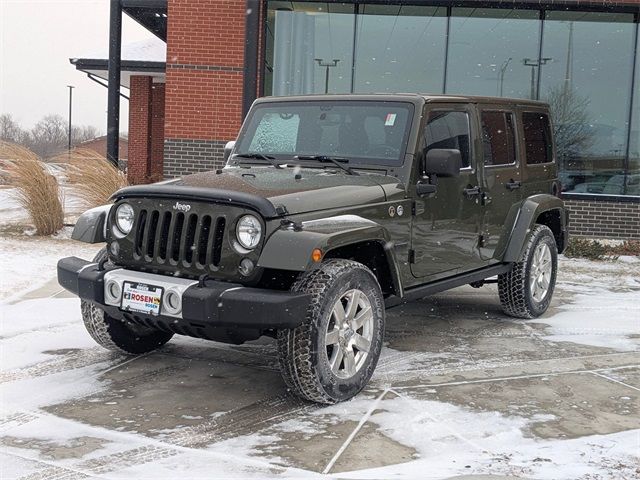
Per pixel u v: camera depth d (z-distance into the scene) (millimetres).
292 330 4270
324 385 4336
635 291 8508
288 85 13680
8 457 3648
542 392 4766
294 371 4285
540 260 6941
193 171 13695
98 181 12484
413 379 5012
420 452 3764
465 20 13406
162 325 4523
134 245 4672
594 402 4590
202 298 4195
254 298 4117
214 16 13438
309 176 5098
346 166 5359
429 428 4090
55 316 6621
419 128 5348
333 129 5613
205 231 4445
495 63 13453
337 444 3857
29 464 3562
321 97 5809
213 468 3537
